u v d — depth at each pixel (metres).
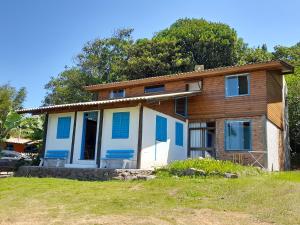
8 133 23.34
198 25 45.19
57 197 10.11
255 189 10.66
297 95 28.73
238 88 19.72
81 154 17.30
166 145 18.02
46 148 18.75
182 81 21.97
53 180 13.26
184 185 11.30
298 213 8.16
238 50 45.09
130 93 24.42
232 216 8.00
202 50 41.34
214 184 11.38
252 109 18.94
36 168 16.77
